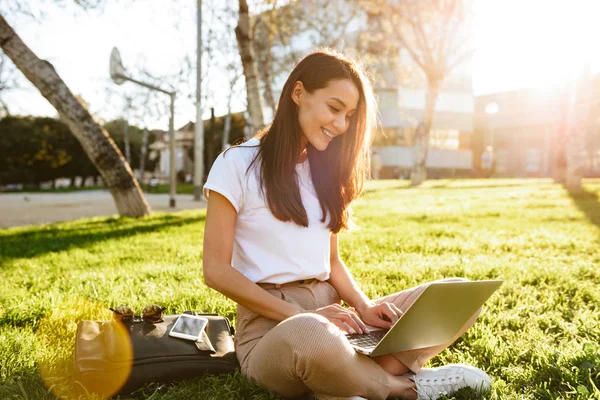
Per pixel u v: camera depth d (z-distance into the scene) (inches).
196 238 329.4
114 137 1846.7
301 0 967.0
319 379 77.8
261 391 86.6
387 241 286.0
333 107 87.6
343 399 79.6
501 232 319.9
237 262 92.8
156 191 1234.6
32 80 440.8
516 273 194.2
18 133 1657.2
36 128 1683.1
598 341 122.2
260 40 968.3
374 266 209.9
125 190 491.2
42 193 1339.8
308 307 91.9
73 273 216.7
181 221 440.5
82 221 494.9
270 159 88.4
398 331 75.7
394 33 994.1
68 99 450.9
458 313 84.7
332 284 101.5
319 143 88.9
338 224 94.1
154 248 289.0
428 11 908.0
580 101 652.1
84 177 1865.2
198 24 733.9
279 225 89.2
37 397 88.8
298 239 90.1
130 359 87.5
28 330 132.6
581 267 204.2
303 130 89.3
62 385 92.6
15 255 288.7
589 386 95.2
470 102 1715.1
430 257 235.0
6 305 157.1
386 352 79.3
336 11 996.6
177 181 1925.4
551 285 177.8
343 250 256.1
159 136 2155.5
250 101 531.5
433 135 1664.6
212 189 87.5
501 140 1800.0
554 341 124.3
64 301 161.0
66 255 273.6
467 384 90.2
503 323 135.8
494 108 1831.9
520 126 1754.4
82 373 85.2
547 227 341.7
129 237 341.1
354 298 98.1
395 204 559.8
